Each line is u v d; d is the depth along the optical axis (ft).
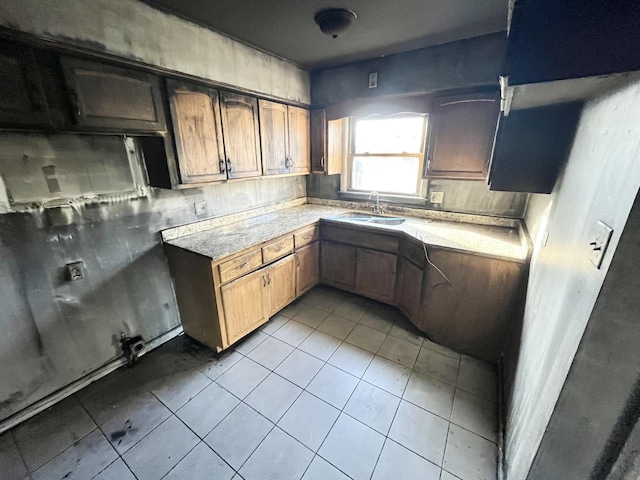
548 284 4.01
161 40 5.58
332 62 8.80
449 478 4.51
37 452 4.90
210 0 5.25
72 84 4.58
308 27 6.40
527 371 4.23
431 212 9.34
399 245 8.36
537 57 2.28
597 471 2.38
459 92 7.45
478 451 4.91
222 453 4.89
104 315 6.37
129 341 6.82
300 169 10.07
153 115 5.71
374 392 6.10
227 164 7.37
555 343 3.05
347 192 10.97
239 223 9.01
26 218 5.08
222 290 6.66
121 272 6.54
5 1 3.80
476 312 6.86
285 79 8.67
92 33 4.66
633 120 2.24
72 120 4.66
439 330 7.49
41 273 5.36
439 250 6.94
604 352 2.17
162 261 7.29
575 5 2.08
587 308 2.32
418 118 9.07
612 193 2.38
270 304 8.18
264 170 8.55
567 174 4.19
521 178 5.20
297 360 7.00
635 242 1.92
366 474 4.58
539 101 3.89
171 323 7.73
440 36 6.89
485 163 7.44
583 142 3.68
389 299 9.00
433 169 8.18
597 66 2.15
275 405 5.79
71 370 6.00
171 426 5.35
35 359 5.49
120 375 6.54
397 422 5.44
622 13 1.98
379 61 8.35
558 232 4.00
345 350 7.36
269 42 7.24
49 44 4.24
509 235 7.59
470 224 8.68
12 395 5.29
